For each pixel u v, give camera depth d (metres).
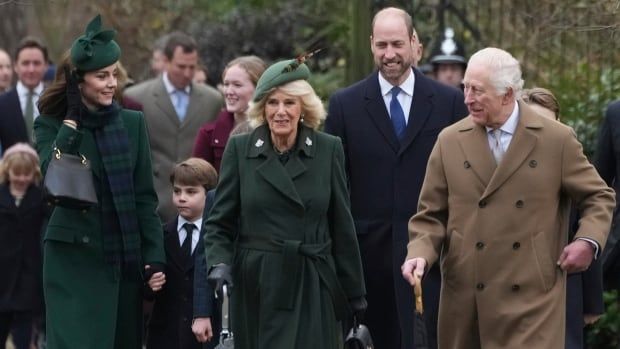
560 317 28.27
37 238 41.84
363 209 35.44
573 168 28.38
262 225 29.38
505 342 28.28
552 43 46.47
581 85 45.00
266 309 29.25
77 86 31.70
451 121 35.62
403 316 34.97
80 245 31.62
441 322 28.97
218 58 71.19
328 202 29.66
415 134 35.34
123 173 31.91
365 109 35.62
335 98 36.03
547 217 28.30
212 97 46.66
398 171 35.34
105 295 31.75
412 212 35.25
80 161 31.25
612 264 37.12
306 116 29.80
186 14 76.12
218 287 28.81
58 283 31.55
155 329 34.12
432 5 51.06
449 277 28.80
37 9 71.88
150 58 73.56
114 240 31.92
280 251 29.22
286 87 29.28
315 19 68.62
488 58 28.12
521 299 28.17
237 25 71.56
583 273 32.28
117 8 73.31
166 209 45.34
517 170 28.28
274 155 29.45
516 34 48.38
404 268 28.16
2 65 52.00
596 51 44.66
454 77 48.16
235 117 39.59
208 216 30.20
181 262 33.91
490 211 28.33
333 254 29.97
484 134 28.64
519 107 28.56
